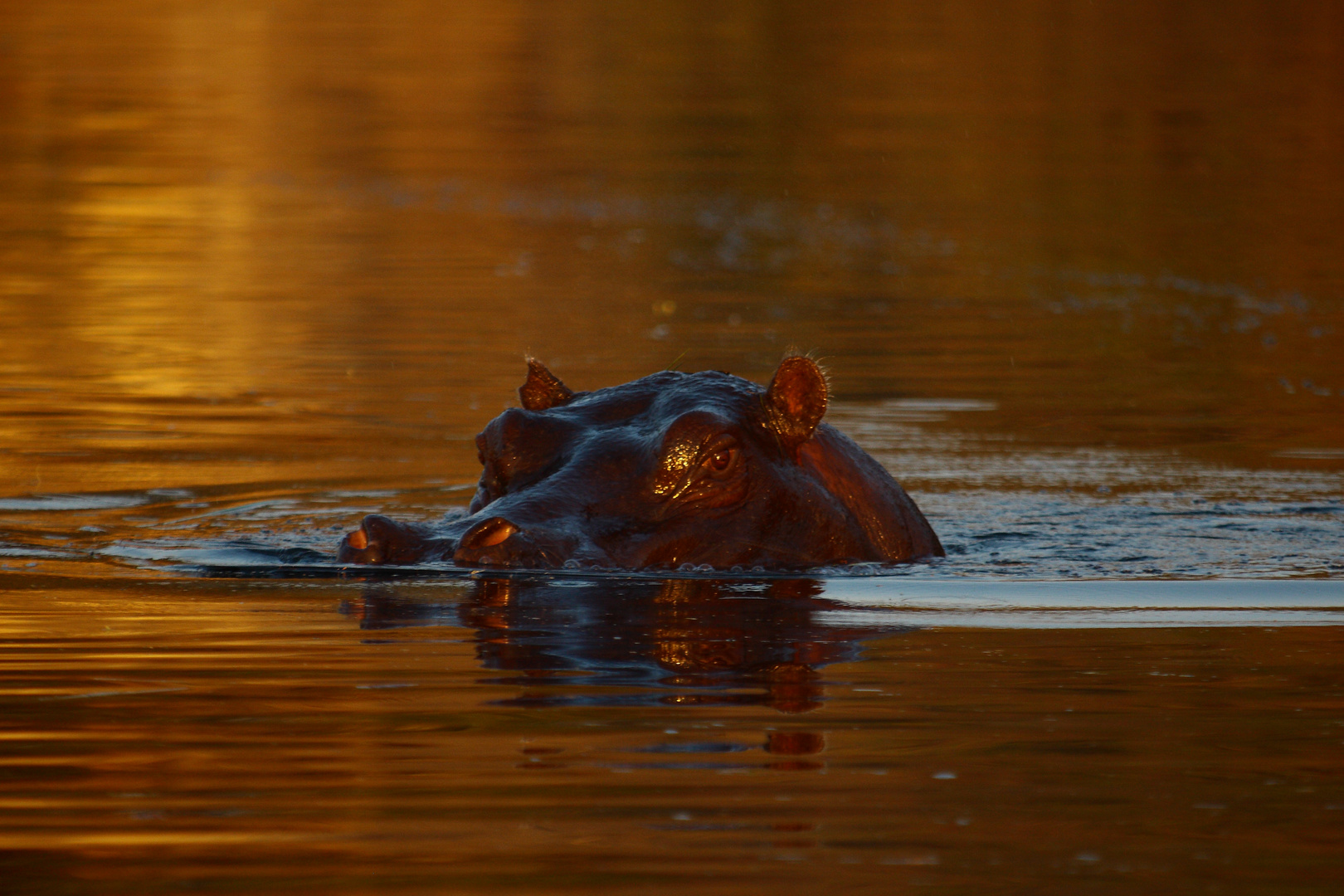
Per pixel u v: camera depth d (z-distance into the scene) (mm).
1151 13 176000
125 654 24625
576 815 18016
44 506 38750
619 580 28297
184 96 148750
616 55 164125
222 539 34406
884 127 130625
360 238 98250
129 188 114000
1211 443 49531
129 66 160250
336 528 36156
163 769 19500
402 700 22094
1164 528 37156
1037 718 21828
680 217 106438
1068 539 35875
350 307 76562
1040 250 94812
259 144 130625
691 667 23844
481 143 130875
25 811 18188
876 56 158750
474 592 27984
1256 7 177000
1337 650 25781
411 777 19172
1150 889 16203
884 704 22281
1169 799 18734
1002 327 73125
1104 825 17922
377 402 55250
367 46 171250
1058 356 66062
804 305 78875
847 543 31859
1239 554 34125
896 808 18328
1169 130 126500
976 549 34750
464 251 94125
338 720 21297
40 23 181375
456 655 24391
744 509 30344
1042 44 162375
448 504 39406
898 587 29938
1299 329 73000
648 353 65125
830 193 111938
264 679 23203
